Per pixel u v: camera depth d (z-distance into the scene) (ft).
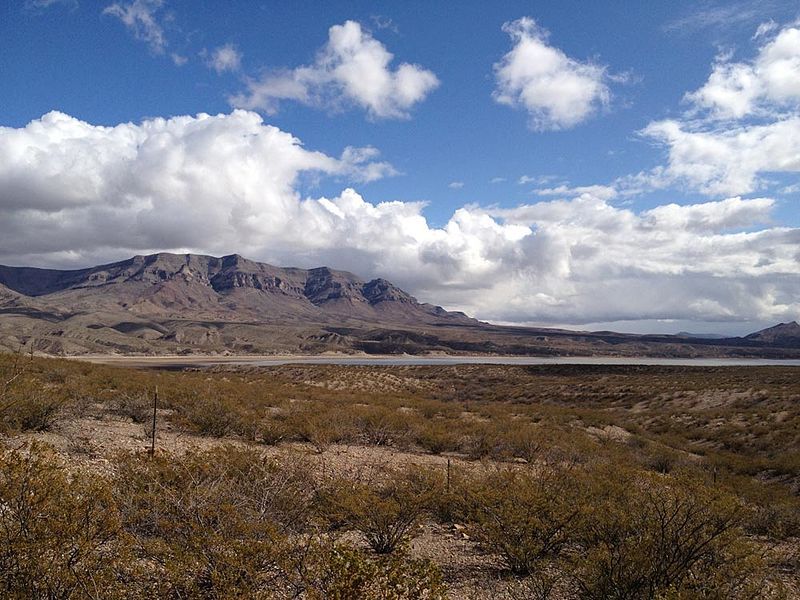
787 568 28.30
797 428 89.71
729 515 21.88
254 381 155.53
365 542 28.02
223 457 27.58
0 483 16.35
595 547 22.90
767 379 180.45
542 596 21.62
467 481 37.32
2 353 75.77
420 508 30.76
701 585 19.24
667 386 173.68
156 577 16.44
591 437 89.66
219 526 18.66
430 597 15.57
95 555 15.87
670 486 26.20
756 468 70.28
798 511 42.04
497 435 70.69
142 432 49.75
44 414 43.16
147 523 19.56
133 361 460.96
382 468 42.50
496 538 25.58
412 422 72.90
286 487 26.22
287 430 59.26
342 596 14.57
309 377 222.89
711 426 107.76
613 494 31.22
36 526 15.01
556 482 33.83
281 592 16.75
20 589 13.82
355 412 75.05
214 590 15.61
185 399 66.13
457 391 204.54
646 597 19.10
